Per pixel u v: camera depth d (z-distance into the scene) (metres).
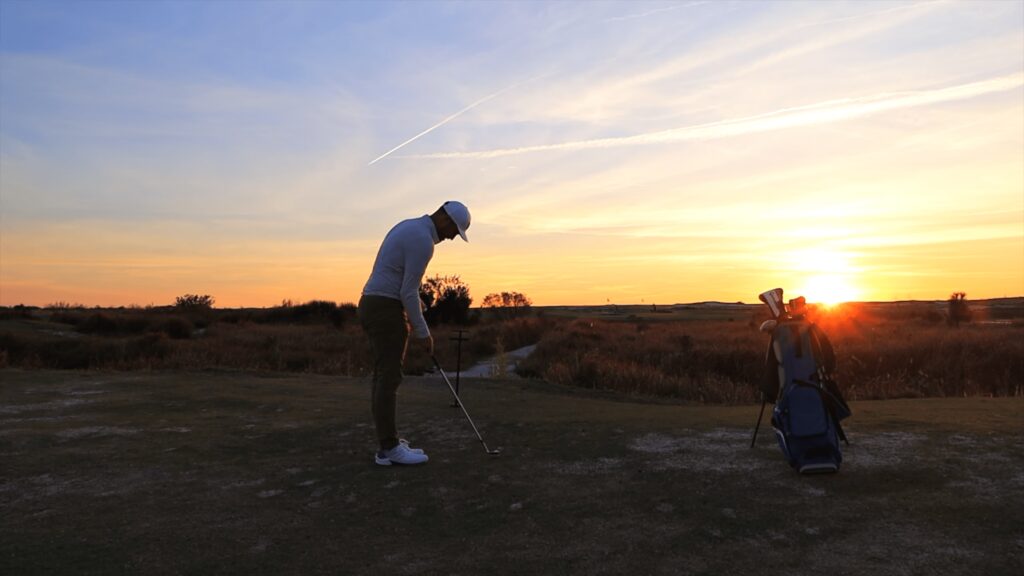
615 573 3.61
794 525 4.06
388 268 5.52
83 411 8.30
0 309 35.53
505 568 3.74
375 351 5.64
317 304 45.88
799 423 4.85
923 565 3.51
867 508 4.25
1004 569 3.44
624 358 21.00
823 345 5.06
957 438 5.64
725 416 7.06
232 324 40.28
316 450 6.29
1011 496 4.33
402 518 4.54
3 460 6.12
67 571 3.90
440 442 6.39
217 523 4.57
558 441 6.18
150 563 3.97
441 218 5.55
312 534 4.34
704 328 39.78
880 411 6.95
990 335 23.31
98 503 5.01
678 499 4.57
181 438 6.84
